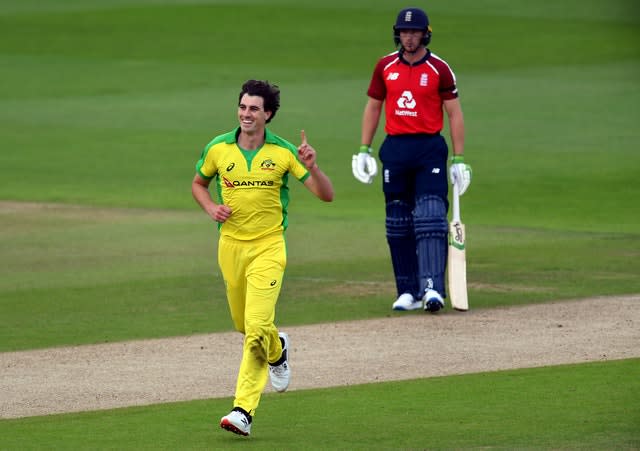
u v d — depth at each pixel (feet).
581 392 96.43
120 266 161.48
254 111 88.63
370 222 195.00
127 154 259.80
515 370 104.78
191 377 104.88
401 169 134.82
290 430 87.30
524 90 337.93
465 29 444.14
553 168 239.50
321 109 312.09
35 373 107.04
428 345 115.75
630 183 224.12
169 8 489.67
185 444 83.82
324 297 140.97
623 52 399.44
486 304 135.33
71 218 198.39
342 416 90.99
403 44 132.77
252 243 90.27
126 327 126.00
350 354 112.57
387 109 135.85
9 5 508.94
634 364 105.81
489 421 88.38
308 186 90.07
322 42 419.33
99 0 518.37
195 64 383.65
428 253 132.67
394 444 82.84
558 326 122.62
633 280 147.13
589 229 185.47
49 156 257.96
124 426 88.99
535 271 153.99
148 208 207.92
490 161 247.70
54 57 397.60
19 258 167.43
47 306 137.39
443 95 134.62
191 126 291.58
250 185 89.25
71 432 87.40
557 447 81.10
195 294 143.43
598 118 296.51
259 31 439.63
